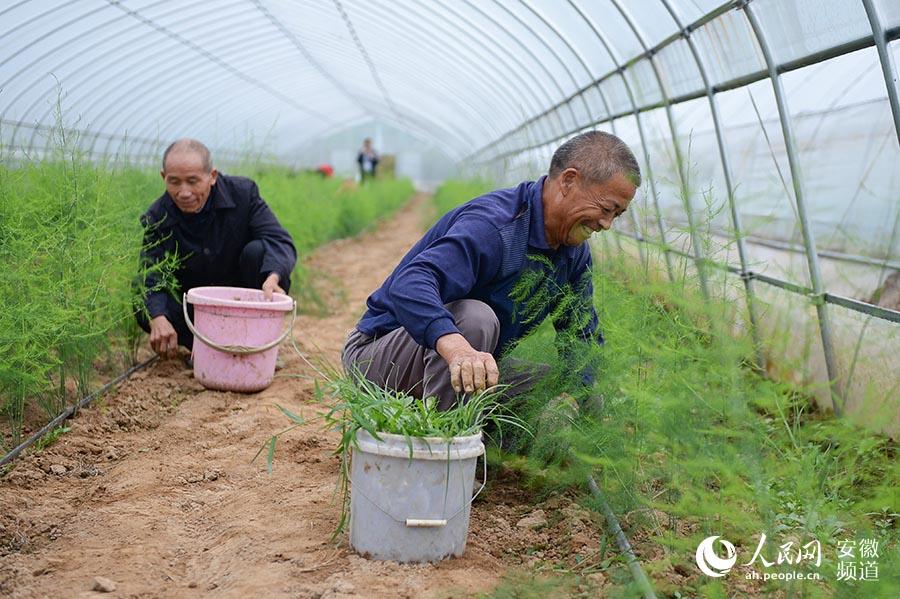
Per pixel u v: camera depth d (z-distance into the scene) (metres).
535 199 3.15
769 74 4.85
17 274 3.82
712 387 2.84
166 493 3.49
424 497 2.69
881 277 4.44
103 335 4.78
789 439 3.31
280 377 5.33
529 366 3.38
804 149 5.54
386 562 2.72
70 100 11.30
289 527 3.03
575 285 3.44
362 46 13.41
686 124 7.29
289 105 20.53
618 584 2.67
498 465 3.66
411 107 20.78
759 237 6.02
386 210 22.69
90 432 4.24
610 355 3.20
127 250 4.67
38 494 3.47
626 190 3.00
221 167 12.77
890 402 3.42
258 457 3.89
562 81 9.70
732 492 2.71
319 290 8.94
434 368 3.16
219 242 5.24
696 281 3.41
